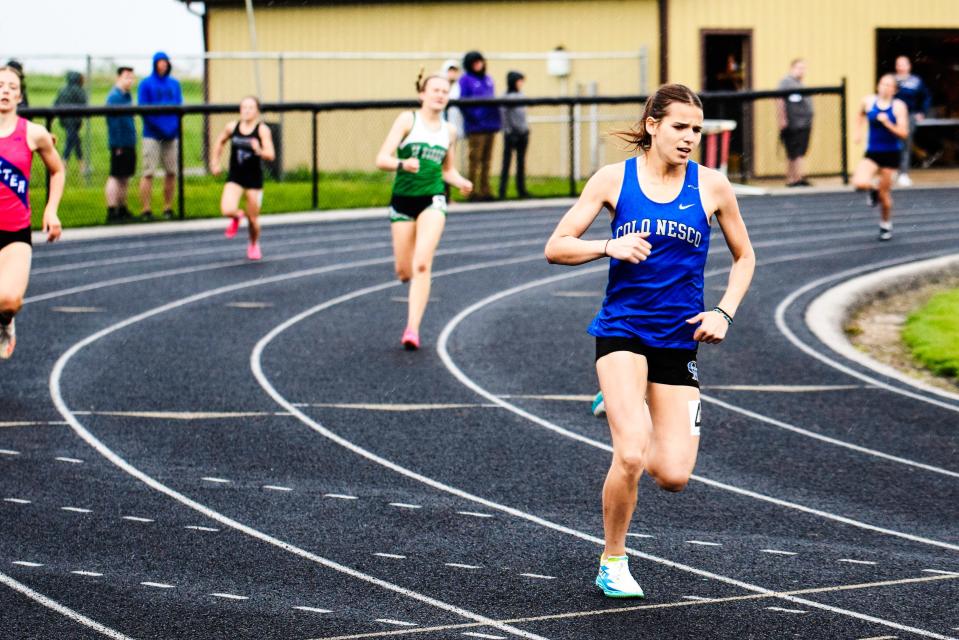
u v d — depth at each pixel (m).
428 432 14.73
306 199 39.44
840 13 47.28
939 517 11.84
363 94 47.66
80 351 19.02
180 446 14.09
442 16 48.44
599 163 44.78
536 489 12.66
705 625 9.27
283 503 12.16
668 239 9.32
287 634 9.10
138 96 34.84
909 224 34.03
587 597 9.82
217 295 23.94
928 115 48.06
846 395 16.55
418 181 18.84
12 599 9.75
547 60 46.88
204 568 10.43
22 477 12.92
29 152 15.20
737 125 43.53
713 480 12.97
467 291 24.53
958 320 21.05
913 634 9.12
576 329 20.86
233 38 51.00
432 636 9.06
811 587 10.04
